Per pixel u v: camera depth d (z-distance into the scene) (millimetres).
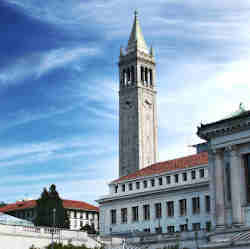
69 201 173500
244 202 71000
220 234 68625
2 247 69062
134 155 171125
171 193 109125
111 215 121125
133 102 176625
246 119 70750
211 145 75750
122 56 184250
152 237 80938
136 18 188500
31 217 156125
